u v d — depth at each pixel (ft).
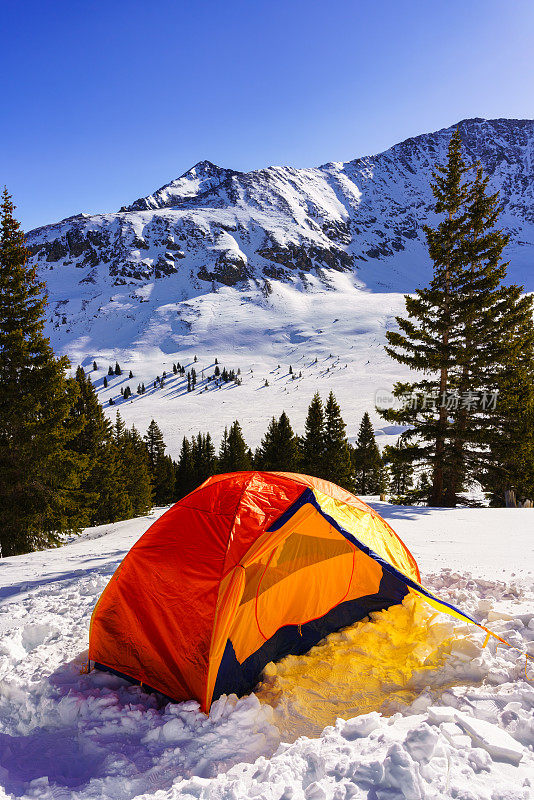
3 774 9.76
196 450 177.37
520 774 8.14
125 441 134.41
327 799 7.88
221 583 12.85
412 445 62.23
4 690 12.92
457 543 28.55
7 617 18.60
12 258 49.55
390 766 8.06
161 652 13.04
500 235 58.80
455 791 7.65
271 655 14.43
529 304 58.49
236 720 11.09
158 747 10.61
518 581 19.84
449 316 58.95
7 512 47.73
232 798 8.30
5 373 47.62
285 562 16.51
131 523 58.75
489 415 61.52
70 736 11.32
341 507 16.26
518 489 63.52
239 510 14.67
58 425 51.01
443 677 12.53
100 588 21.80
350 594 17.74
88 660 14.51
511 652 13.20
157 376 589.32
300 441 125.18
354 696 12.23
